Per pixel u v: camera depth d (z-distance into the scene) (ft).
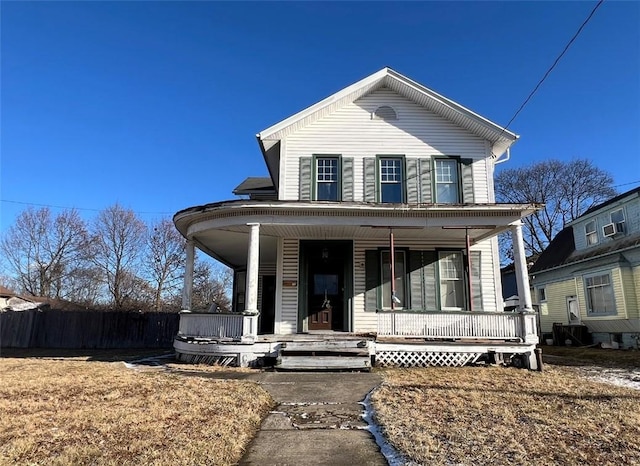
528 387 25.20
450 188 42.68
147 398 21.08
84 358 41.63
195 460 12.83
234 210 35.14
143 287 112.98
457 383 26.07
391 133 43.62
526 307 34.68
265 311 58.39
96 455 13.20
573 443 14.71
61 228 115.96
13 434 15.24
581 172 111.65
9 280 114.73
